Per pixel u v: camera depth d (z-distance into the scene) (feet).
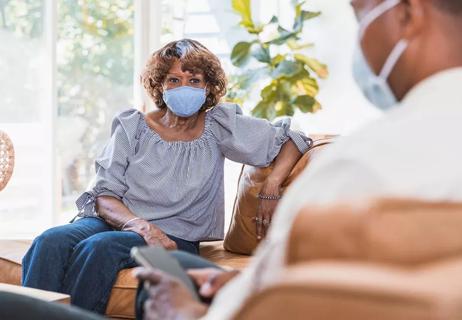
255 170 8.79
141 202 8.38
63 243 7.70
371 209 2.04
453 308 1.76
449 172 2.30
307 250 2.07
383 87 2.99
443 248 2.05
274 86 14.58
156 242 7.73
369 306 1.84
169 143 8.48
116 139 8.48
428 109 2.48
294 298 1.95
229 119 8.56
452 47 2.73
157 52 8.70
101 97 14.55
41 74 13.55
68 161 14.06
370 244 1.99
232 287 2.63
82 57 14.17
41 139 13.57
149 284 3.51
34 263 7.61
